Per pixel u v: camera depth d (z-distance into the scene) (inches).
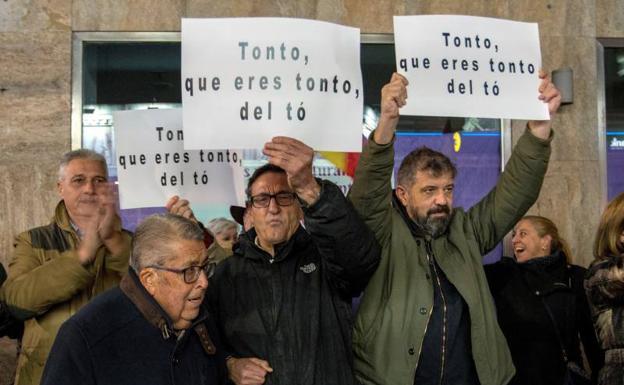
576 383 133.0
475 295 100.7
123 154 123.0
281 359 96.2
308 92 98.9
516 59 107.3
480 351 99.0
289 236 102.3
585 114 190.9
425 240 105.3
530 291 136.1
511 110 105.6
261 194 100.7
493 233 109.9
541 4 191.0
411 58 103.7
